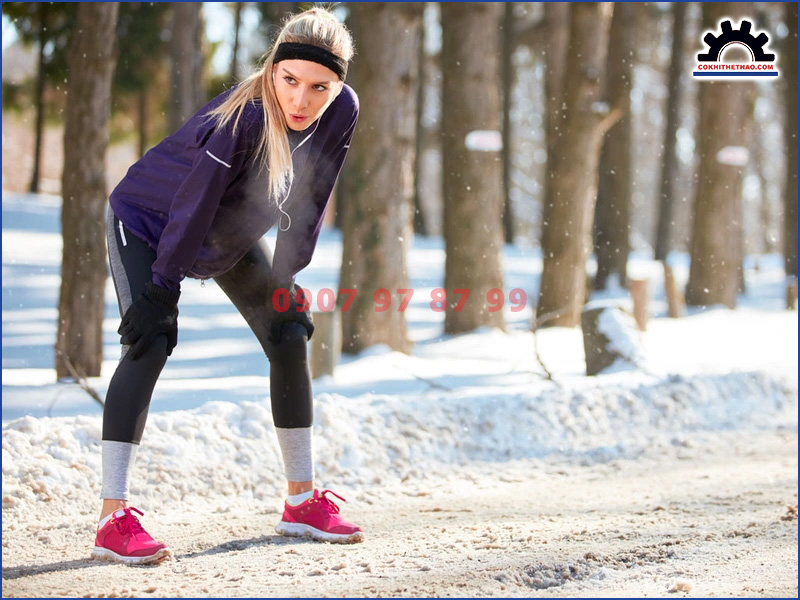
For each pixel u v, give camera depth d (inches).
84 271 761.0
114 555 341.7
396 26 974.4
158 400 623.2
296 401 382.6
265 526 415.5
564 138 1216.2
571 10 1208.2
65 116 774.5
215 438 518.3
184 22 1409.9
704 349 1064.8
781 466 584.4
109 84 778.8
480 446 615.5
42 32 2085.4
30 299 1396.4
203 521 429.4
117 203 355.3
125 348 351.9
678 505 470.9
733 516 438.9
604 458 620.4
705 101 1590.8
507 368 895.7
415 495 516.7
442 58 1154.0
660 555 358.6
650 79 3777.1
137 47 2220.7
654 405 706.8
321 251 2034.9
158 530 406.0
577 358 977.5
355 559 349.7
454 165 1151.0
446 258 1174.3
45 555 357.7
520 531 404.8
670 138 2014.0
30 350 989.8
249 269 370.0
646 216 4505.4
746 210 4247.0
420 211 2699.3
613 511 459.5
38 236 2042.3
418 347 1067.9
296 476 387.2
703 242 1596.9
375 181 973.2
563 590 313.1
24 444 463.5
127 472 348.8
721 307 1588.3
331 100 345.4
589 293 1817.2
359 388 745.6
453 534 399.9
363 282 971.9
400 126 980.6
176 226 332.5
